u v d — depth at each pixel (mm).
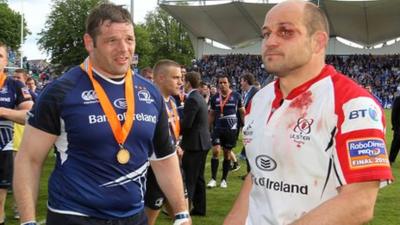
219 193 7832
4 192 5250
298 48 1886
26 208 2467
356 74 48656
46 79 33375
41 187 7707
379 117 1786
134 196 2580
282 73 1938
